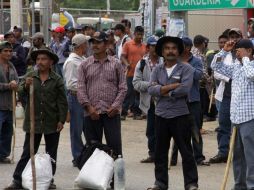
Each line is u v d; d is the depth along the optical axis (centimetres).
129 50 1994
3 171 1336
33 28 2422
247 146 1051
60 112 1164
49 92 1156
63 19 2780
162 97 1105
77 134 1355
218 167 1361
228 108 1370
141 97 1388
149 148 1410
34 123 1152
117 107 1165
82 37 1339
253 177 1053
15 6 3052
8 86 1397
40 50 1154
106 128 1177
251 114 1045
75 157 1362
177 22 1873
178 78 1097
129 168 1359
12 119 1420
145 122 1984
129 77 1994
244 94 1049
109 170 1147
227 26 2347
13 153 1425
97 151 1162
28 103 1162
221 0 1752
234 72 1071
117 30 2141
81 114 1348
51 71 1173
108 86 1172
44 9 2603
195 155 1374
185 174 1102
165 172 1116
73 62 1330
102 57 1180
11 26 3061
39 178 1142
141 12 2756
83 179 1148
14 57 2012
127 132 1814
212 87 1769
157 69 1120
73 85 1330
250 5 1691
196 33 2341
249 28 1623
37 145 1176
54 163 1185
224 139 1390
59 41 2141
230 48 1115
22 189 1170
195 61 1339
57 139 1180
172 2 1864
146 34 2331
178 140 1098
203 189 1179
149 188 1122
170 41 1106
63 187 1192
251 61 1055
